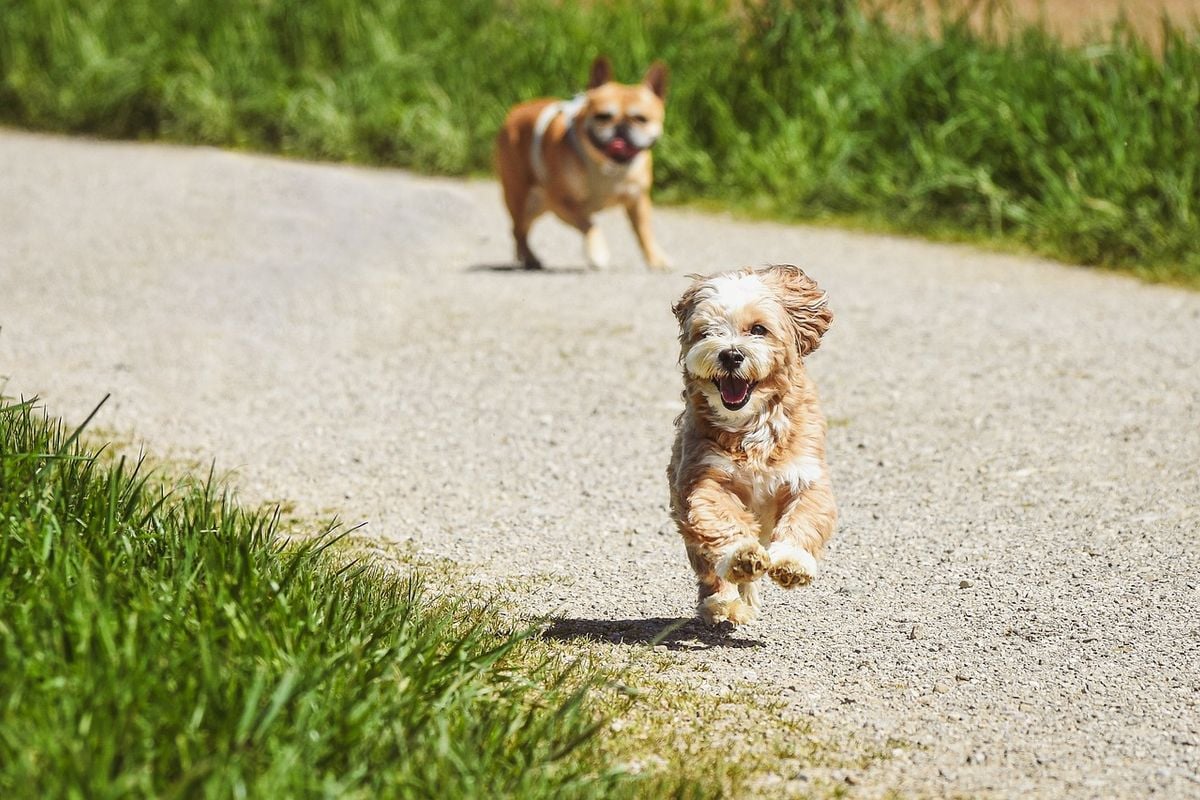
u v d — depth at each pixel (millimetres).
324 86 24203
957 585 8086
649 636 7375
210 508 7105
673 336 13789
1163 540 8641
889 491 9766
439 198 20391
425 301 15258
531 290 15656
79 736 4613
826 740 6156
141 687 4859
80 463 7164
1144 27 22750
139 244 17578
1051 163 18391
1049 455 10344
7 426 7086
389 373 12812
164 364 12961
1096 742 6145
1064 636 7324
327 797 4531
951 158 19109
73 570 5695
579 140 16281
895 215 18906
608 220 19672
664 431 11195
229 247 17484
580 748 5699
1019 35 22078
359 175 22109
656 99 16469
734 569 6781
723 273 7371
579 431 11211
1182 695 6609
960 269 16547
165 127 24734
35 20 26688
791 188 19906
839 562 8516
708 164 20641
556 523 9266
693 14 23344
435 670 5758
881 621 7594
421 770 4996
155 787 4531
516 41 23844
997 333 13734
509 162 16812
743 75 21766
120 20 26438
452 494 9836
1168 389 11867
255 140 24125
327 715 5113
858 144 20062
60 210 19312
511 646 6141
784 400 7129
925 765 5922
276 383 12500
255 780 4578
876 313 14531
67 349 13352
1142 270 16188
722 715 6387
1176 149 17656
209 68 25156
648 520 9320
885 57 21172
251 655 5352
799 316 7324
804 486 7098
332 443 10938
